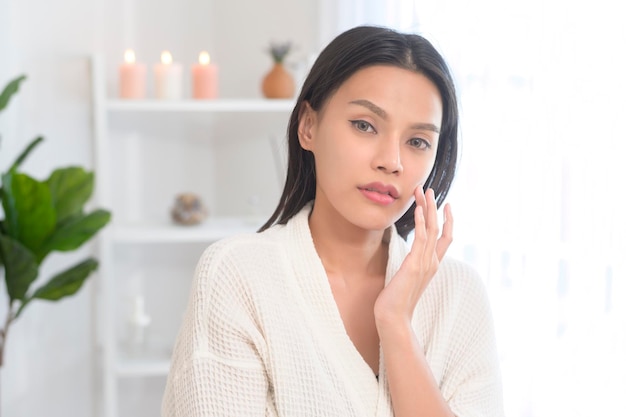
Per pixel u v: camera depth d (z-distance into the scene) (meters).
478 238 2.09
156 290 2.79
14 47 2.43
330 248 1.04
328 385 0.97
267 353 0.98
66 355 2.59
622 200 1.78
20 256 2.02
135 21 2.66
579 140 1.85
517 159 2.00
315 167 1.07
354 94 0.95
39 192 2.07
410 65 0.96
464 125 2.10
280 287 1.00
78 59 2.55
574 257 1.88
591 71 1.82
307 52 2.71
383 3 2.35
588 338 1.85
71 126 2.55
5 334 2.13
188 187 2.82
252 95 2.79
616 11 1.77
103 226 2.19
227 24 2.80
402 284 0.99
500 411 1.10
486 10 2.04
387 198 0.96
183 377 0.98
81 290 2.61
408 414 0.97
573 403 1.89
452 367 1.09
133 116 2.70
